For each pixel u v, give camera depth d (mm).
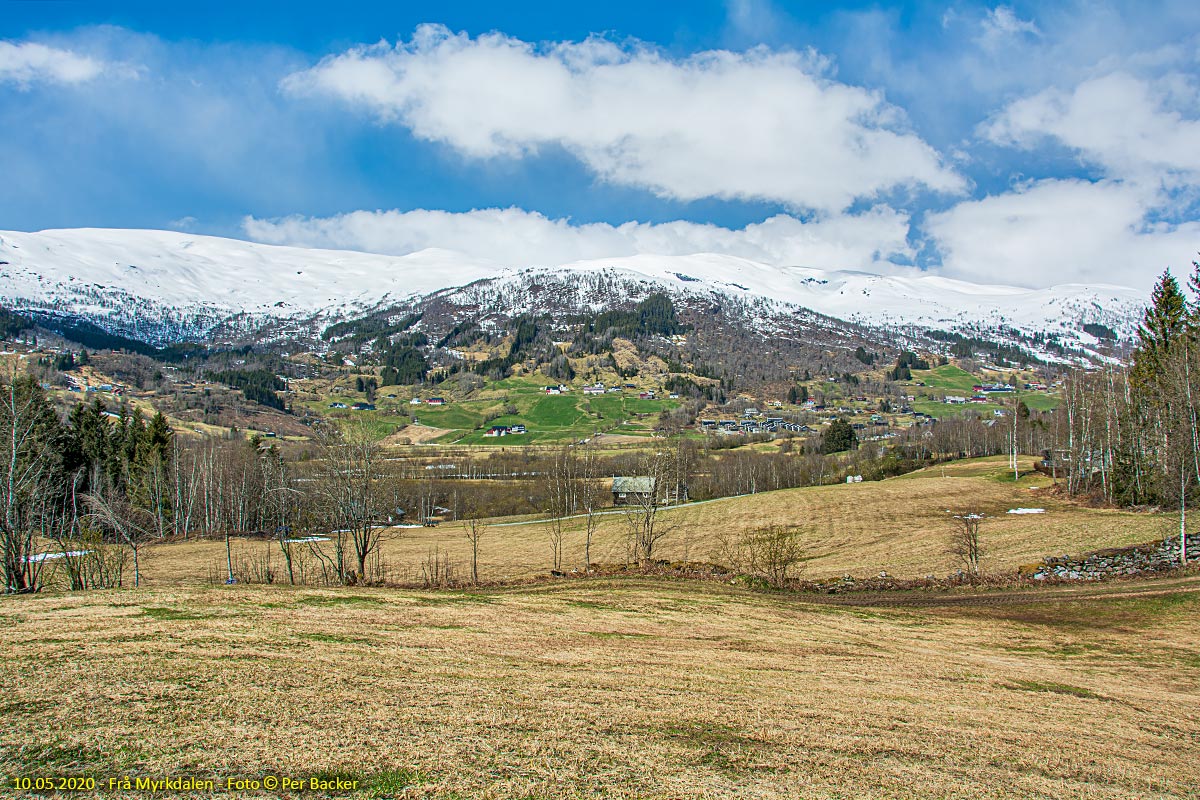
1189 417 58312
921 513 92062
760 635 30266
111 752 12531
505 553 78062
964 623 35531
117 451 95750
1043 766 15445
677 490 121062
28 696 15227
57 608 25516
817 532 84188
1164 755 17078
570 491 120562
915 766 14719
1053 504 89875
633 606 35375
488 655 22656
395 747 13523
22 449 44250
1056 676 25719
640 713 16969
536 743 14297
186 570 62031
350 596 31750
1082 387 97438
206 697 15773
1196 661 28547
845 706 19219
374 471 53875
